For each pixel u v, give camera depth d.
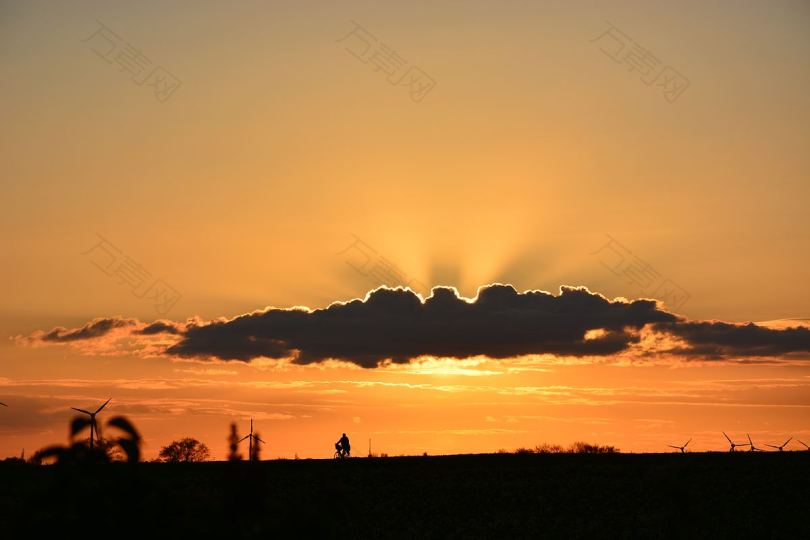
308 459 86.06
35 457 11.56
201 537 11.73
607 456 89.75
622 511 56.81
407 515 56.41
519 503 61.78
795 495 61.56
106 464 11.77
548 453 93.69
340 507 12.88
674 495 25.70
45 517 11.70
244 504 12.18
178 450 122.50
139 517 11.70
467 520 54.81
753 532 47.19
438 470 79.44
